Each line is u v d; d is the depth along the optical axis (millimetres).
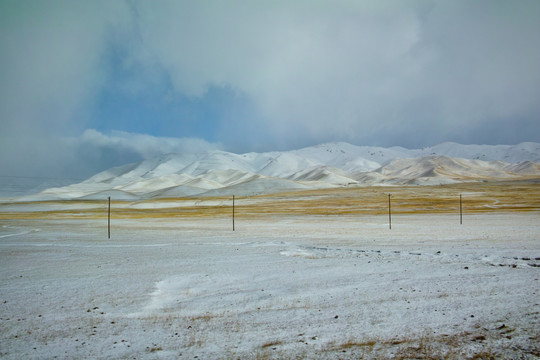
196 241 47594
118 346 14195
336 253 35719
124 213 131875
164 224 79375
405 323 16156
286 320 16828
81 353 13609
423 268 27656
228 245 43156
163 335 15273
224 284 23719
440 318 16656
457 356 13000
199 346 14133
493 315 16875
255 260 32594
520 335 14602
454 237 46719
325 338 14703
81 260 33719
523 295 19891
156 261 32688
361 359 12875
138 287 23172
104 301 20188
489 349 13469
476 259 30922
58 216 119688
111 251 39531
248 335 15148
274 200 171875
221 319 17109
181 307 18984
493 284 22344
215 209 140250
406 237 48000
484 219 76062
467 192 177375
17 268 29922
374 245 40781
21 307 19172
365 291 21359
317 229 62062
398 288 21875
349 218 89562
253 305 19141
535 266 27766
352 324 16156
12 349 13961
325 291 21562
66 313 18156
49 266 30703
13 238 53531
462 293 20516
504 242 40906
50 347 14141
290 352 13492
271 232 57938
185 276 26250
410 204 131750
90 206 178250
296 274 26312
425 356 13039
